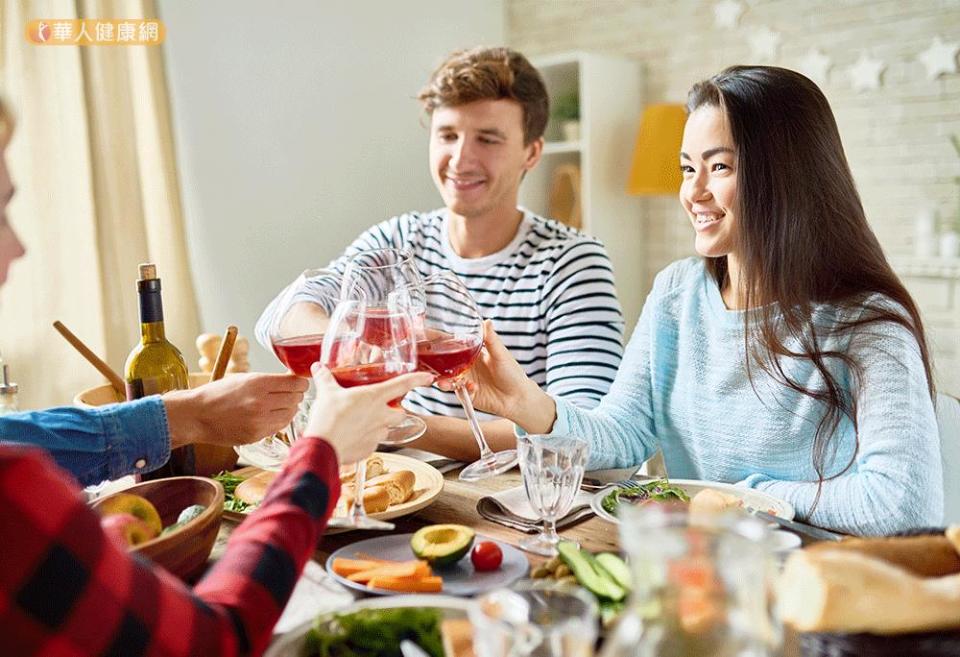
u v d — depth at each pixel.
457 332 1.25
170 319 3.09
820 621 0.65
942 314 3.38
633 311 4.27
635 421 1.67
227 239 3.30
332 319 0.97
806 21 3.64
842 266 1.44
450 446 1.59
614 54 4.23
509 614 0.66
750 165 1.43
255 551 0.70
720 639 0.54
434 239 2.37
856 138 3.59
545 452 1.07
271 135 3.41
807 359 1.44
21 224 2.81
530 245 2.22
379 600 0.79
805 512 1.28
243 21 3.29
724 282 1.65
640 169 3.83
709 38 3.91
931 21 3.33
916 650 0.64
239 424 1.25
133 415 1.22
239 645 0.64
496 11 4.45
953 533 0.77
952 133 3.32
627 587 0.86
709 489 1.25
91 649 0.55
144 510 1.00
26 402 2.84
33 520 0.53
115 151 2.97
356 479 1.04
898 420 1.29
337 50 3.61
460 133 2.14
